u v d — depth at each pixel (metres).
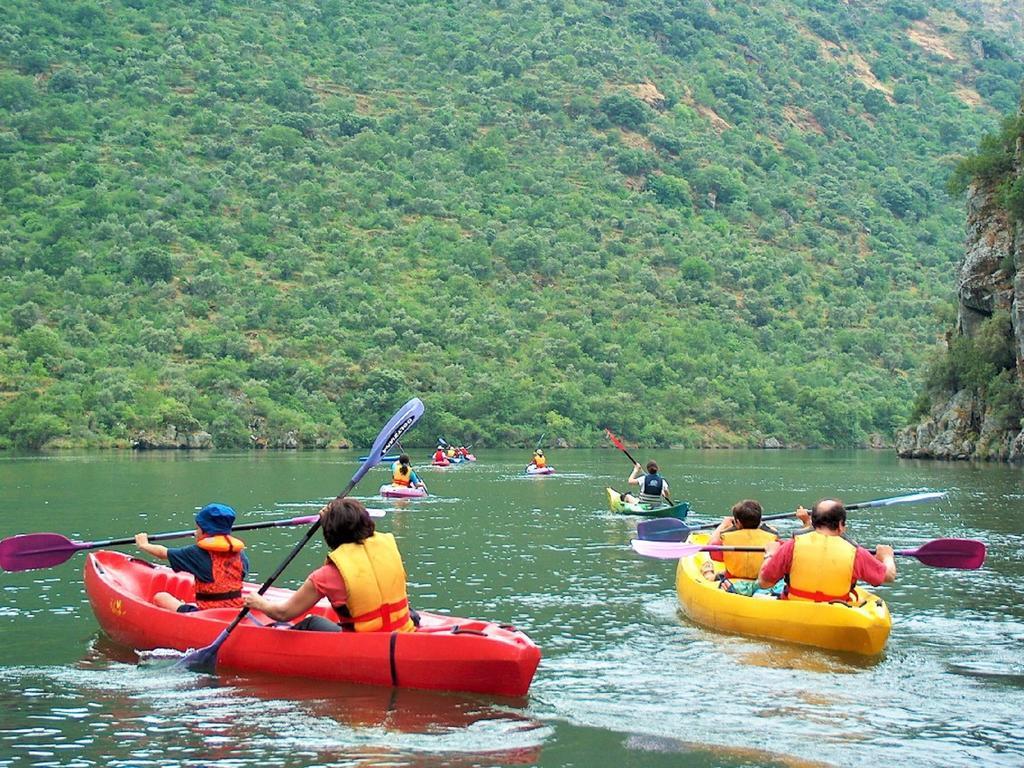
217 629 10.21
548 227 121.12
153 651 10.75
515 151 141.62
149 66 136.50
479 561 17.28
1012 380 54.19
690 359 96.25
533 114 148.75
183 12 155.75
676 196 138.50
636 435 87.31
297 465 48.34
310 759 7.82
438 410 80.12
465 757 7.87
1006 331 54.16
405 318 91.44
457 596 14.19
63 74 128.12
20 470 42.56
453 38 167.88
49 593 14.20
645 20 187.50
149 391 71.62
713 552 13.37
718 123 166.25
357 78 151.50
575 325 99.44
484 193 128.12
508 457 64.44
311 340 85.75
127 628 11.10
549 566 16.75
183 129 124.75
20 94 120.69
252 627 9.91
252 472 42.16
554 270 110.69
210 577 11.07
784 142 166.75
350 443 77.06
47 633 11.80
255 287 93.25
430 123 139.75
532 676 9.26
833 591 11.34
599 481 38.75
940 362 61.19
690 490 34.03
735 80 175.88
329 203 114.44
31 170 107.00
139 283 88.56
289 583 14.93
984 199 56.41
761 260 123.75
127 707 8.99
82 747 8.08
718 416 92.06
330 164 124.00
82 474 39.91
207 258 97.06
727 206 142.12
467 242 111.38
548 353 92.62
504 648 8.95
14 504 26.73
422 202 119.69
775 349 106.88
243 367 80.06
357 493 31.53
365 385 81.12
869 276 128.38
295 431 74.44
